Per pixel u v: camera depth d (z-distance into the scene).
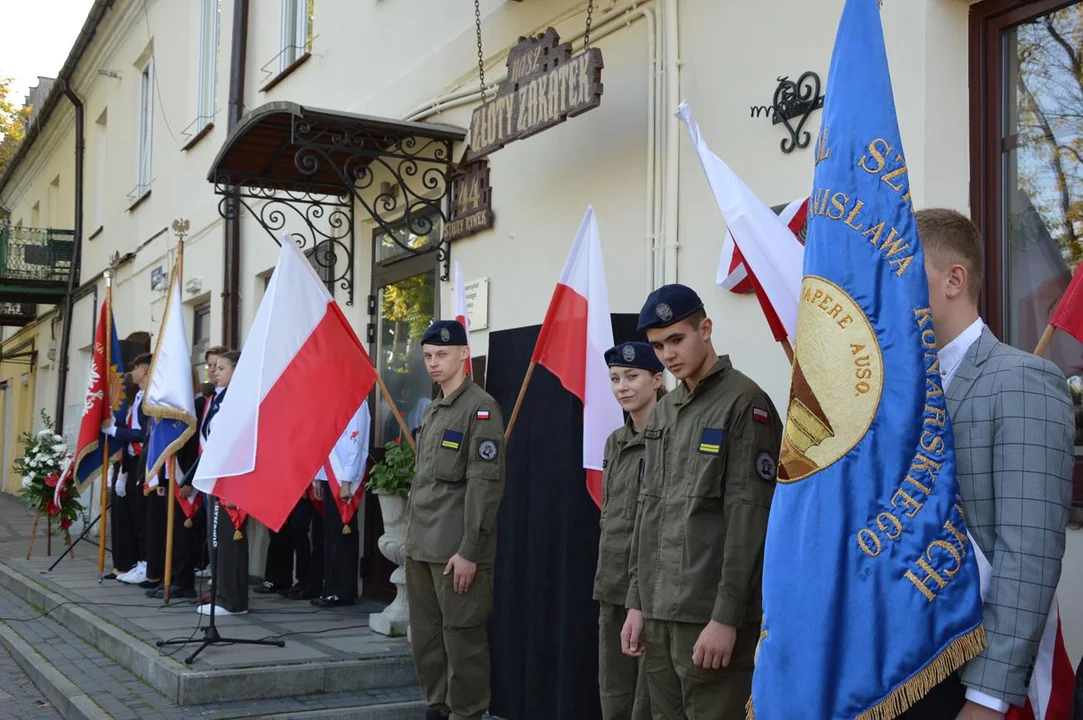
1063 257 3.43
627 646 3.30
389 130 6.46
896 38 3.76
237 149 7.16
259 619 6.46
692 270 4.67
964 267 2.23
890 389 2.10
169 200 12.63
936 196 3.61
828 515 2.09
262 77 10.19
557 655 4.32
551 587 4.37
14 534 13.73
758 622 2.93
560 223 5.64
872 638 2.02
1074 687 2.18
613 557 3.66
